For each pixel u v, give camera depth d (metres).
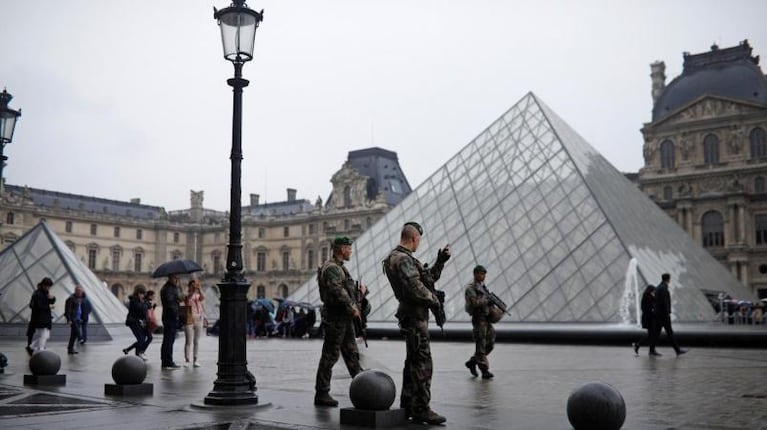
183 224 184.88
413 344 12.09
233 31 14.87
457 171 60.25
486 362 19.80
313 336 52.97
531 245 48.22
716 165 125.06
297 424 11.77
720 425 11.80
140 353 28.11
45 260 49.94
